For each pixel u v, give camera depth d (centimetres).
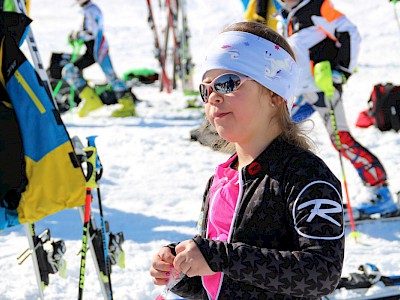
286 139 232
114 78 1272
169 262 227
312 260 206
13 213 350
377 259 548
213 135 283
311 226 211
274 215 219
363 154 638
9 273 531
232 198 230
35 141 346
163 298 254
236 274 209
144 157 935
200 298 256
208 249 211
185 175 848
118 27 2764
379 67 1719
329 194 214
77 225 660
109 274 384
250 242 222
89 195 348
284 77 233
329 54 623
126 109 1266
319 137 1021
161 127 1158
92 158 354
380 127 654
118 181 820
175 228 645
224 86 228
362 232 618
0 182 338
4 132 339
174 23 1633
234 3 3117
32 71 350
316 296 210
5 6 391
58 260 406
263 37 234
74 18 2898
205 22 2839
